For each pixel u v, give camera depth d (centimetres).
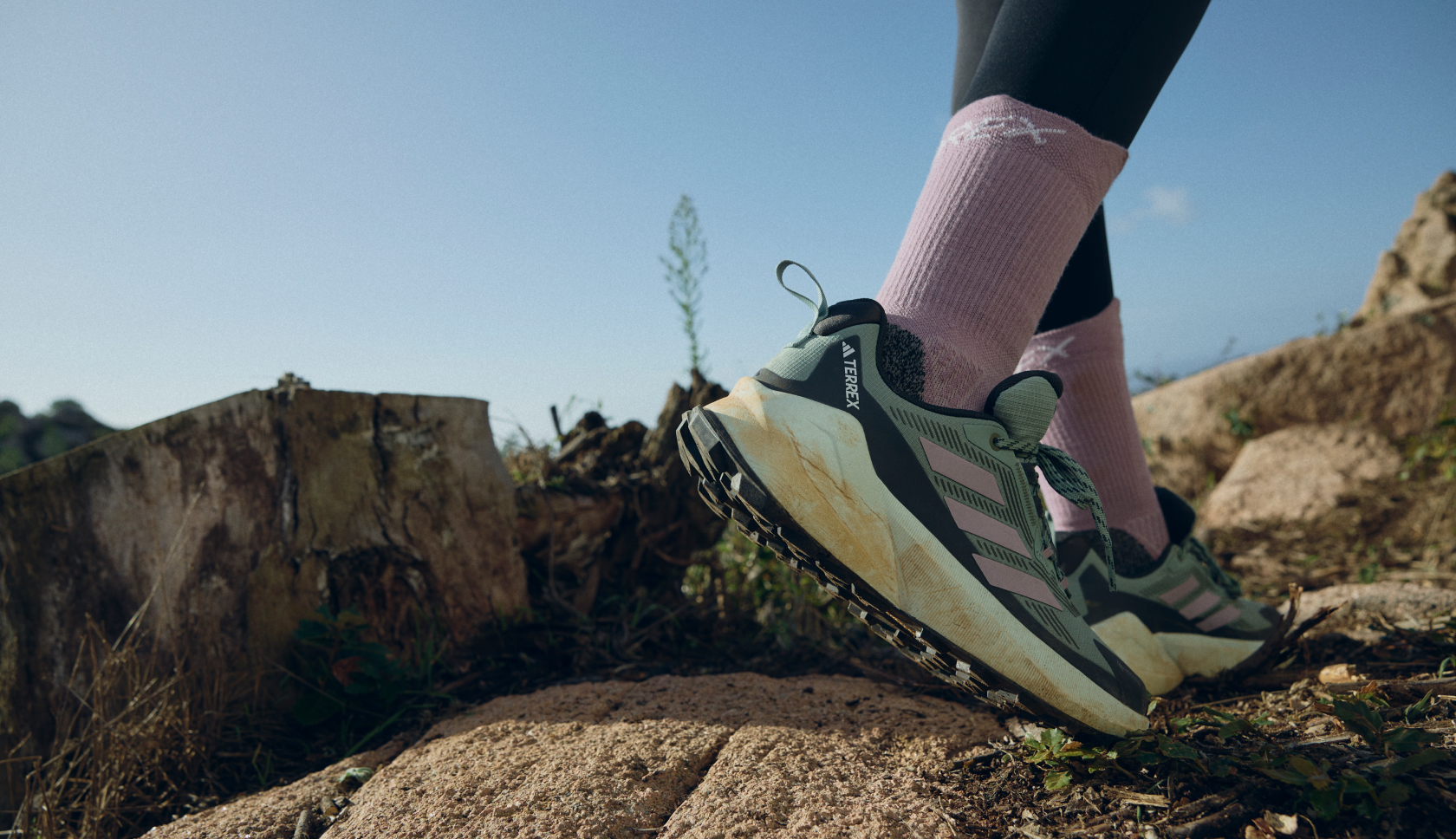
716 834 95
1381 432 411
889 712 132
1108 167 116
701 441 107
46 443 1204
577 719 136
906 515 105
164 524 168
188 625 165
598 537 233
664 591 244
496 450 212
